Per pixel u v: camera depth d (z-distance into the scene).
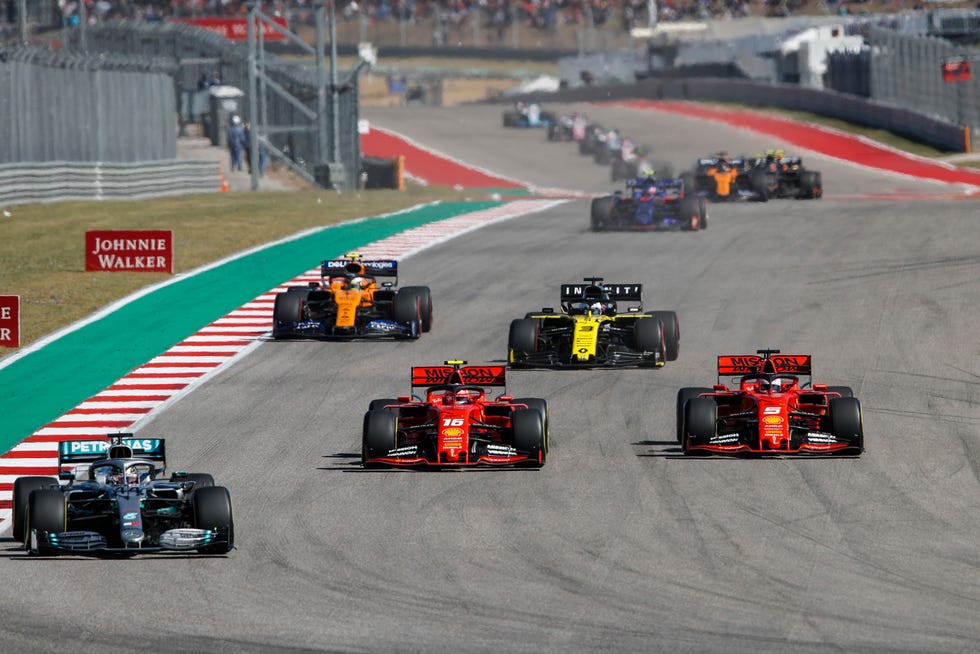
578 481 64.50
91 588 50.38
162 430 77.06
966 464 66.69
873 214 163.88
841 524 57.12
